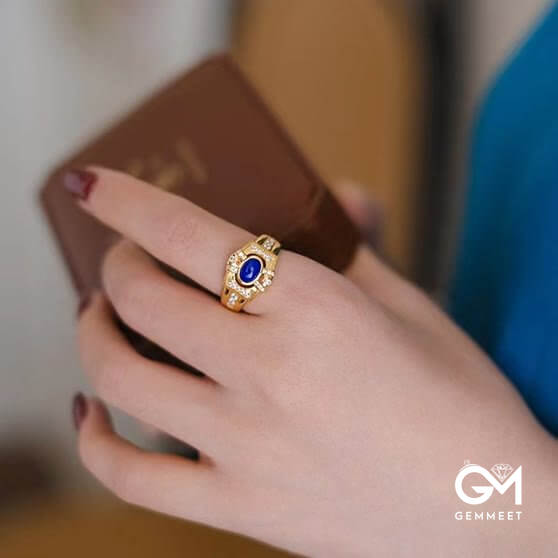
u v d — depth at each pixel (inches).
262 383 12.4
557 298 14.2
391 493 12.6
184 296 12.9
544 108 15.6
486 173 17.0
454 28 30.2
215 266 12.7
